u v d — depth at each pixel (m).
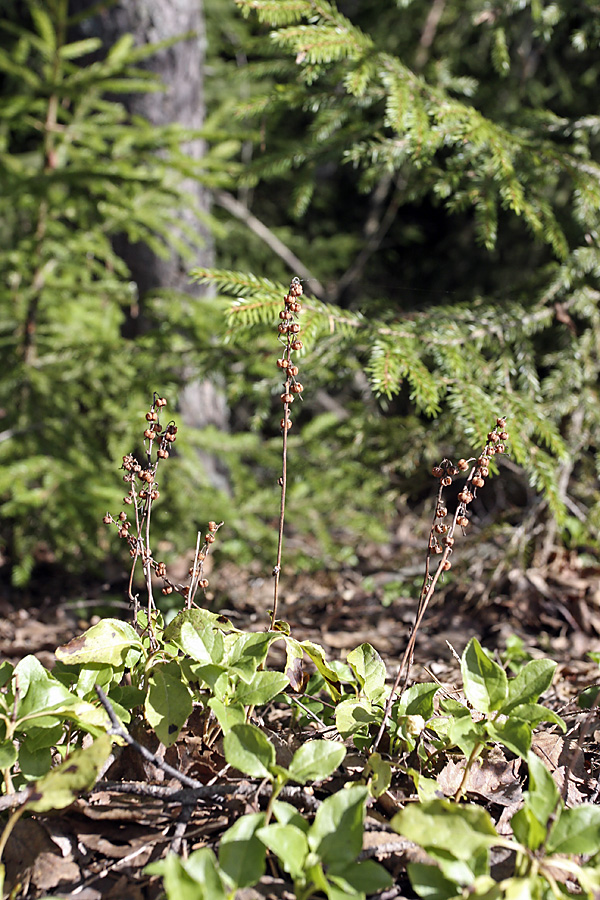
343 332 2.98
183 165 4.34
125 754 1.77
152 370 4.04
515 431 2.83
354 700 1.87
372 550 5.06
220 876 1.33
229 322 2.76
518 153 3.16
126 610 4.24
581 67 7.05
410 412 4.52
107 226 4.55
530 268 7.12
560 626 3.53
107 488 4.21
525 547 3.81
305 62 3.04
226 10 7.59
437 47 6.99
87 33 5.08
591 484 3.97
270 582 4.52
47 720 1.61
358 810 1.42
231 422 7.68
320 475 4.27
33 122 4.49
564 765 1.95
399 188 7.49
